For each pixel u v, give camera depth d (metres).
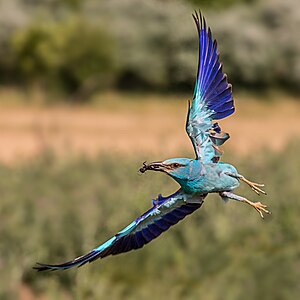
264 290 13.12
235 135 28.89
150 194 15.60
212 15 38.88
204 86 6.80
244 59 37.91
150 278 13.90
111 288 13.36
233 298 12.98
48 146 22.08
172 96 35.44
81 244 14.15
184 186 6.54
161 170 6.46
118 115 33.06
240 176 6.48
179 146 22.22
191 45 34.00
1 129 28.39
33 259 13.97
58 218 14.73
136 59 36.31
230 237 14.75
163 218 6.73
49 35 35.44
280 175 18.58
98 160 19.86
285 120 33.66
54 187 16.91
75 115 32.56
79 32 35.75
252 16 40.31
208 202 15.59
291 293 13.12
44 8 39.78
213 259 13.92
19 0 39.41
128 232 6.72
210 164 6.50
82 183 17.39
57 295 13.13
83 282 13.19
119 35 36.94
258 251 14.66
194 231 14.53
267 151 21.69
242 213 15.77
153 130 29.52
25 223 14.80
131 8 38.34
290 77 38.28
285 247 14.95
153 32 36.34
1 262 13.84
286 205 15.93
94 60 35.75
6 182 17.06
